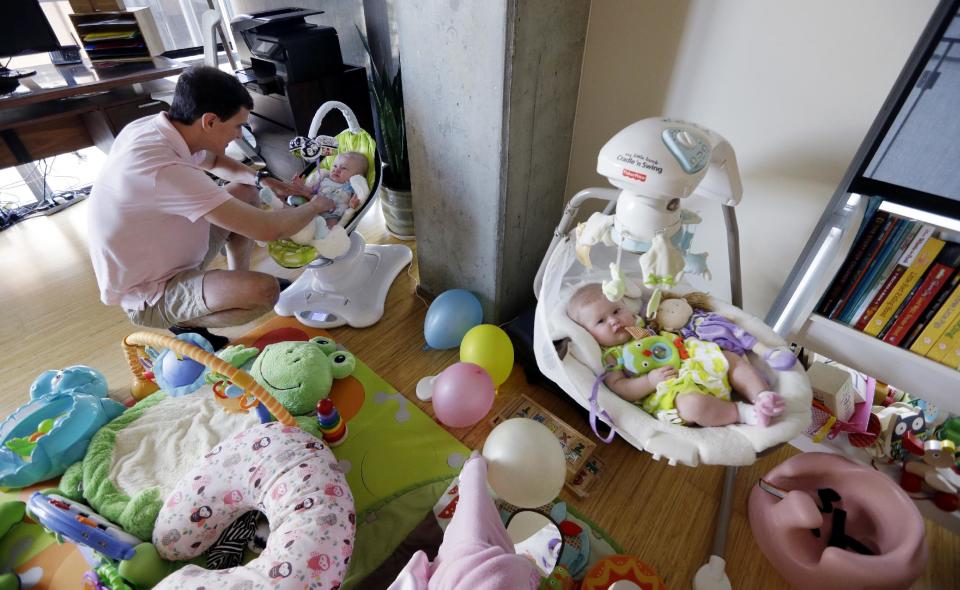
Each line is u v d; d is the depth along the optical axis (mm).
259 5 3010
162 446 1396
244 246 1893
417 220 1883
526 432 1137
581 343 1266
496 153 1436
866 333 1237
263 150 2887
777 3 1139
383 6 2340
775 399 1009
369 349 1832
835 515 1126
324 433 1433
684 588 1154
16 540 1251
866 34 1053
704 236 1573
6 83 2217
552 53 1380
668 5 1304
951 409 1173
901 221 1107
